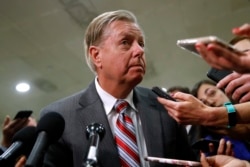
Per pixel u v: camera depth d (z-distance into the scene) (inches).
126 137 45.6
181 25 169.3
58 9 156.5
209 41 24.3
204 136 61.9
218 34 175.5
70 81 222.1
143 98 52.7
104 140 44.2
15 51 188.7
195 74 212.1
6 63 200.5
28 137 38.1
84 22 164.9
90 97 50.4
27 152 38.1
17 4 152.0
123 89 49.7
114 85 49.8
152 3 154.7
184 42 26.6
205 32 174.4
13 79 219.0
